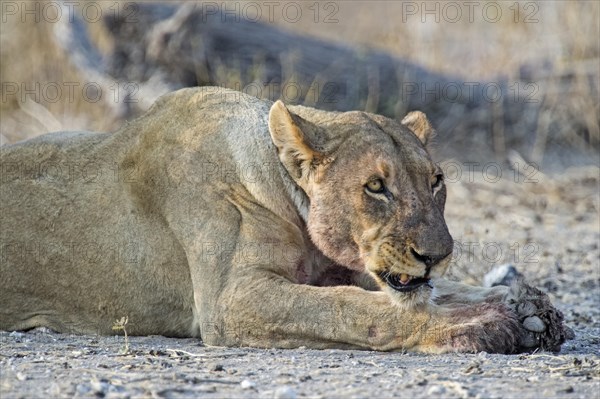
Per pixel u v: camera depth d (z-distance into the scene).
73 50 22.52
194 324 10.71
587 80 22.70
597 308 12.96
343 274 10.79
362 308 9.67
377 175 9.72
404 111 22.52
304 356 9.35
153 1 23.59
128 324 10.95
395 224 9.61
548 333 9.65
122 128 11.46
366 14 31.97
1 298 11.23
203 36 22.58
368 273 10.05
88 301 11.01
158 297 10.80
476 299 10.66
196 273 10.34
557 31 23.91
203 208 10.41
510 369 8.64
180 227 10.52
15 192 11.34
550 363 8.95
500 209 18.84
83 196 11.11
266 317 9.84
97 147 11.39
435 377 8.32
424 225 9.56
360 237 9.80
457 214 18.55
